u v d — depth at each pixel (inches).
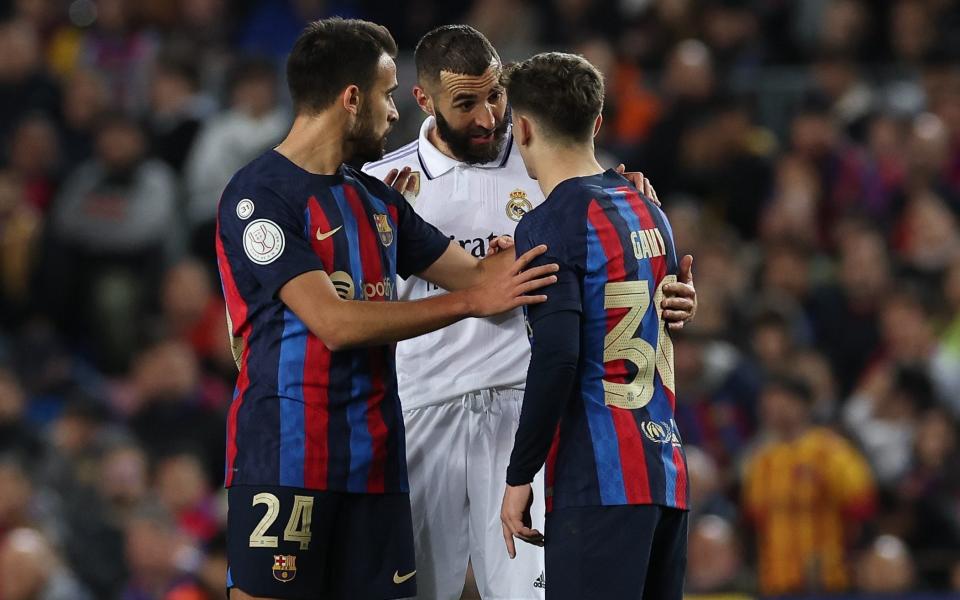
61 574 1063.6
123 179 1475.1
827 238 1477.6
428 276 617.3
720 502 1085.8
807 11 1675.7
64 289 1467.8
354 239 573.9
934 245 1417.3
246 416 560.4
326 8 1747.0
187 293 1370.6
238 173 576.1
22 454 1208.2
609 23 1638.8
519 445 546.0
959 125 1553.9
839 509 1095.6
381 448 569.0
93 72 1649.9
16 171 1560.0
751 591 994.1
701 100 1514.5
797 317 1358.3
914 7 1643.7
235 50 1720.0
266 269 555.8
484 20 1637.6
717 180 1493.6
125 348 1445.6
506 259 625.3
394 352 590.2
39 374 1369.3
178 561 1054.4
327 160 575.5
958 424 1167.0
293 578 555.8
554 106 567.2
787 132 1606.8
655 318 563.5
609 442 546.6
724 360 1216.2
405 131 1378.0
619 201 564.1
